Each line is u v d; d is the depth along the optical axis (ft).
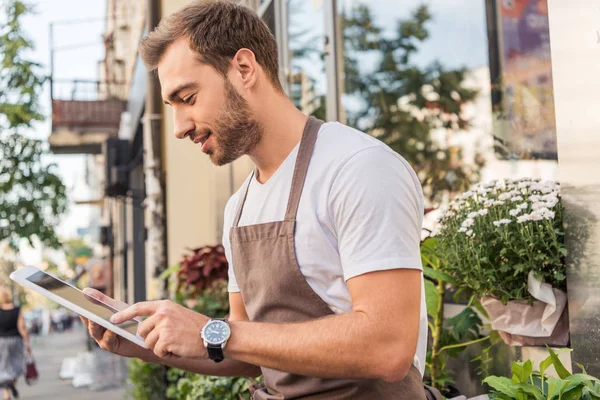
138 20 37.06
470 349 9.34
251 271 5.24
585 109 6.71
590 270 6.73
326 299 4.93
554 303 7.13
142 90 35.65
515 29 11.97
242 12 5.17
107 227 69.00
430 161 13.96
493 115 12.45
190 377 14.34
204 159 24.63
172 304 4.79
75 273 111.65
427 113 14.20
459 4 13.34
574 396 5.72
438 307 8.86
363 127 15.60
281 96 5.30
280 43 18.31
